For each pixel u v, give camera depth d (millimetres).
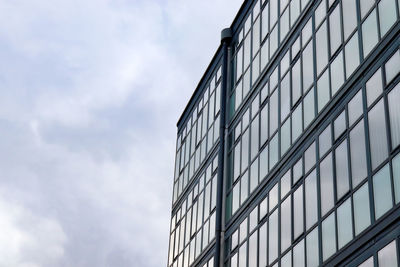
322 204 27828
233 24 45469
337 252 25812
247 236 35812
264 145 35906
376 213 23672
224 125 42875
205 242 42375
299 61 33125
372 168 24469
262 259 33188
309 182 29438
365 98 25969
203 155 46844
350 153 26266
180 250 48062
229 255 38094
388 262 22547
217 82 46625
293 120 32625
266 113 36438
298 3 34531
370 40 26406
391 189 23031
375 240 23516
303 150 30766
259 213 34750
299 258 29031
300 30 33688
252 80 39781
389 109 24156
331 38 29891
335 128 28000
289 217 30906
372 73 25812
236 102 42062
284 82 34656
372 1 26719
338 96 28234
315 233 27953
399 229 22234
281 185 32594
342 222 25891
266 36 38594
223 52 45375
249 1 42719
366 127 25438
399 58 24156
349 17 28453
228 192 40312
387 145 23812
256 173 36312
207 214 43125
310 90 31234
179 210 50594
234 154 40594
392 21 25062
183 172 51500
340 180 26688
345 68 28078
